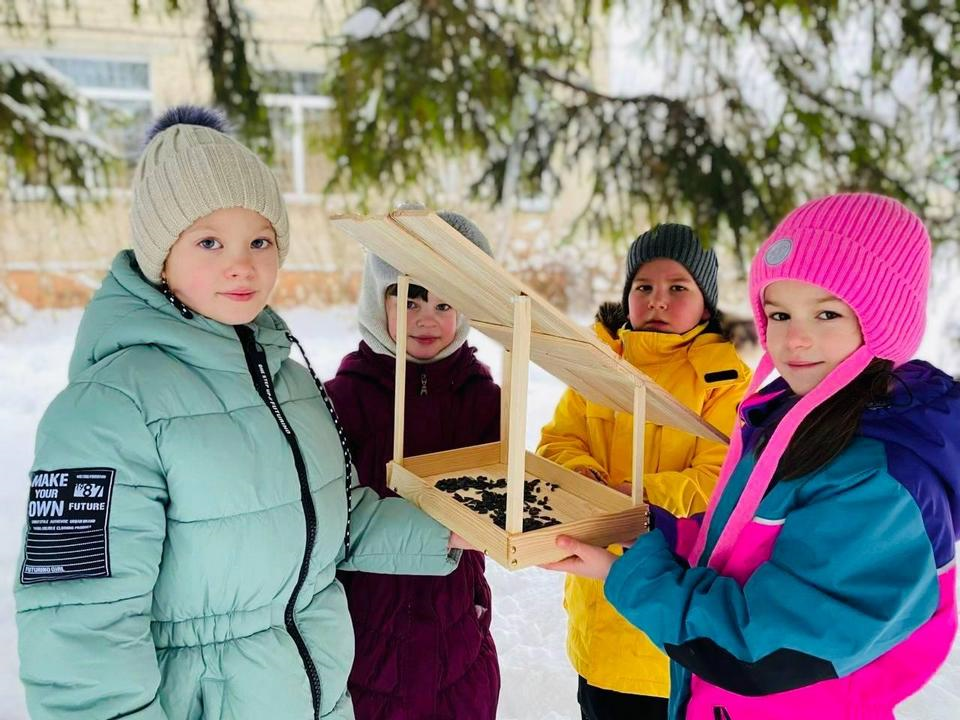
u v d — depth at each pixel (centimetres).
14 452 392
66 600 79
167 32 568
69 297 646
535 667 215
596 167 281
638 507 107
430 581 132
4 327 612
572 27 287
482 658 140
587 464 137
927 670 86
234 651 90
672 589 88
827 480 82
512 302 93
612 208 282
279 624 95
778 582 80
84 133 299
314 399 107
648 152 274
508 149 280
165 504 87
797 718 88
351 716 107
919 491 78
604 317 169
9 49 282
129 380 85
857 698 86
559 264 697
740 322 511
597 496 119
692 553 103
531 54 280
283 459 94
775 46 273
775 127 271
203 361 92
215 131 95
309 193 662
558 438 154
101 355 90
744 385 144
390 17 260
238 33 267
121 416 83
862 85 279
